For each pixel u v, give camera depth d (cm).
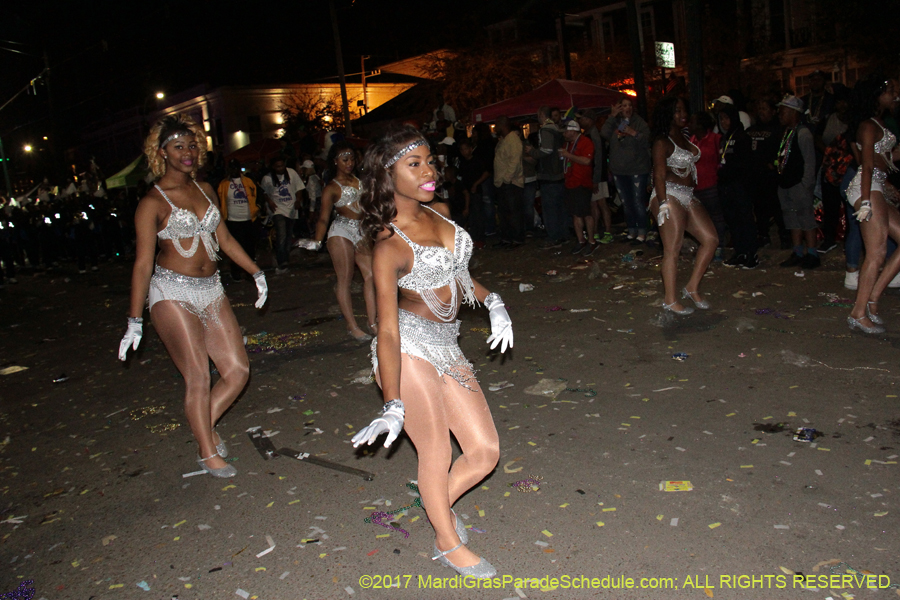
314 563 349
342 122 3738
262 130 4134
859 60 2109
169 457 498
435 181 308
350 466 452
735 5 2981
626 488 389
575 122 1052
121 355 428
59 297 1328
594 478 404
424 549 353
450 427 335
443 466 321
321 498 413
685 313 695
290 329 831
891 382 486
